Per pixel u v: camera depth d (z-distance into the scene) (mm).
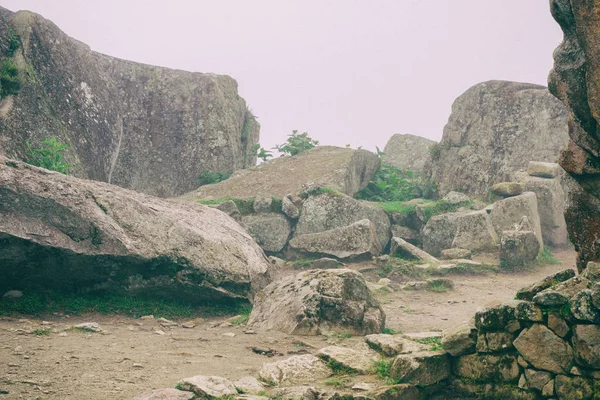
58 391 5012
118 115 19938
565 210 5789
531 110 20781
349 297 8398
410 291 12211
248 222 16500
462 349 5625
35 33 16109
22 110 14383
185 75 23094
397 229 17484
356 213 16984
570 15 5250
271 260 15117
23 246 8391
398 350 6238
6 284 8750
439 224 16625
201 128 22281
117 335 7664
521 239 14766
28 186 8578
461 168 21672
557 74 5445
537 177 18359
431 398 5668
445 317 9781
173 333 8125
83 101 17422
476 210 17281
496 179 20734
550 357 5016
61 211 8734
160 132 22000
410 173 23469
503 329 5363
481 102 22172
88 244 8844
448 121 23156
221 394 5016
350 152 20609
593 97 5016
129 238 9195
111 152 18391
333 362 6117
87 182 10055
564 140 19859
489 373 5441
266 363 6105
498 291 12492
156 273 9508
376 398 5293
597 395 4746
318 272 8758
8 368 5574
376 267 14289
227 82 23938
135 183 21078
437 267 14148
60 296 9039
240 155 23812
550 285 5559
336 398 5195
